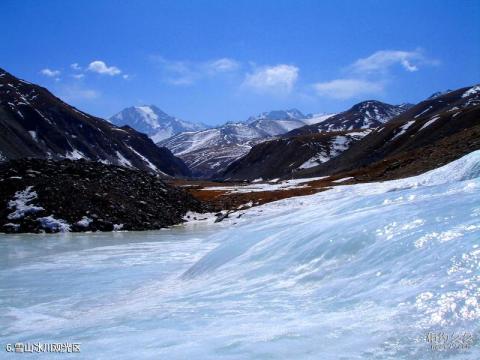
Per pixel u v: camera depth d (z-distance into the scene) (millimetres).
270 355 5203
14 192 30531
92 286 12766
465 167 18891
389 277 7113
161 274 14125
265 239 12445
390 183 31844
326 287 7781
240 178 157500
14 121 147625
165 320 7520
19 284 13297
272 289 8508
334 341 5340
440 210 9031
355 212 11703
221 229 29391
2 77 180625
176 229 30203
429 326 5258
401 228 8680
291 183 67938
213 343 5844
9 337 7898
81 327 8016
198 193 55938
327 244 9492
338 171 105562
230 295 8688
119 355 5863
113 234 27203
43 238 25156
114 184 34938
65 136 157750
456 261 6594
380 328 5477
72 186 31453
